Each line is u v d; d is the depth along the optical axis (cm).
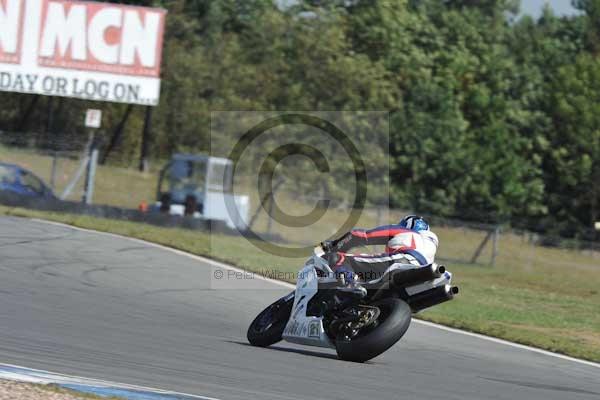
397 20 17062
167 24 16862
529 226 16038
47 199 9462
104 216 9450
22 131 15612
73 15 10688
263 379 2831
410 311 3425
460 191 15300
